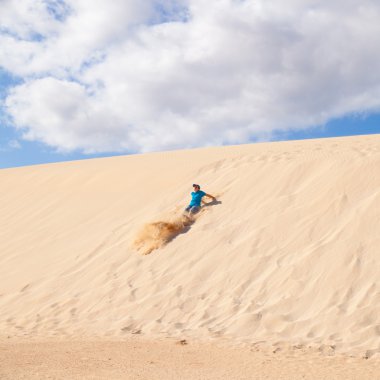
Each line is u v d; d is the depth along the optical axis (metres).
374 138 15.27
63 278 11.73
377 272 8.13
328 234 9.34
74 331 8.90
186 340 7.60
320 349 6.70
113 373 5.52
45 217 16.39
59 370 5.70
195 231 11.21
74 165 23.20
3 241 15.67
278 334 7.58
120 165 18.78
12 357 6.63
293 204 10.52
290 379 5.21
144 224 12.05
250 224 10.59
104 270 11.32
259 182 11.95
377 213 9.12
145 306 9.43
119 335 8.31
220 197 12.13
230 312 8.49
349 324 7.35
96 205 15.59
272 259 9.41
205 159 16.09
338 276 8.35
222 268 9.75
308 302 8.14
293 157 12.58
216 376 5.36
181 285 9.69
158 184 14.99
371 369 5.63
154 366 5.91
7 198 19.70
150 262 10.89
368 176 10.17
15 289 12.05
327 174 10.87
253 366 5.86
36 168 25.16
